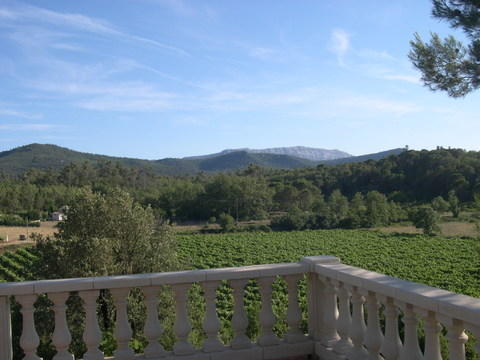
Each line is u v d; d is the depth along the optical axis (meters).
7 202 71.75
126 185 88.31
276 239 60.69
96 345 3.34
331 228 72.50
